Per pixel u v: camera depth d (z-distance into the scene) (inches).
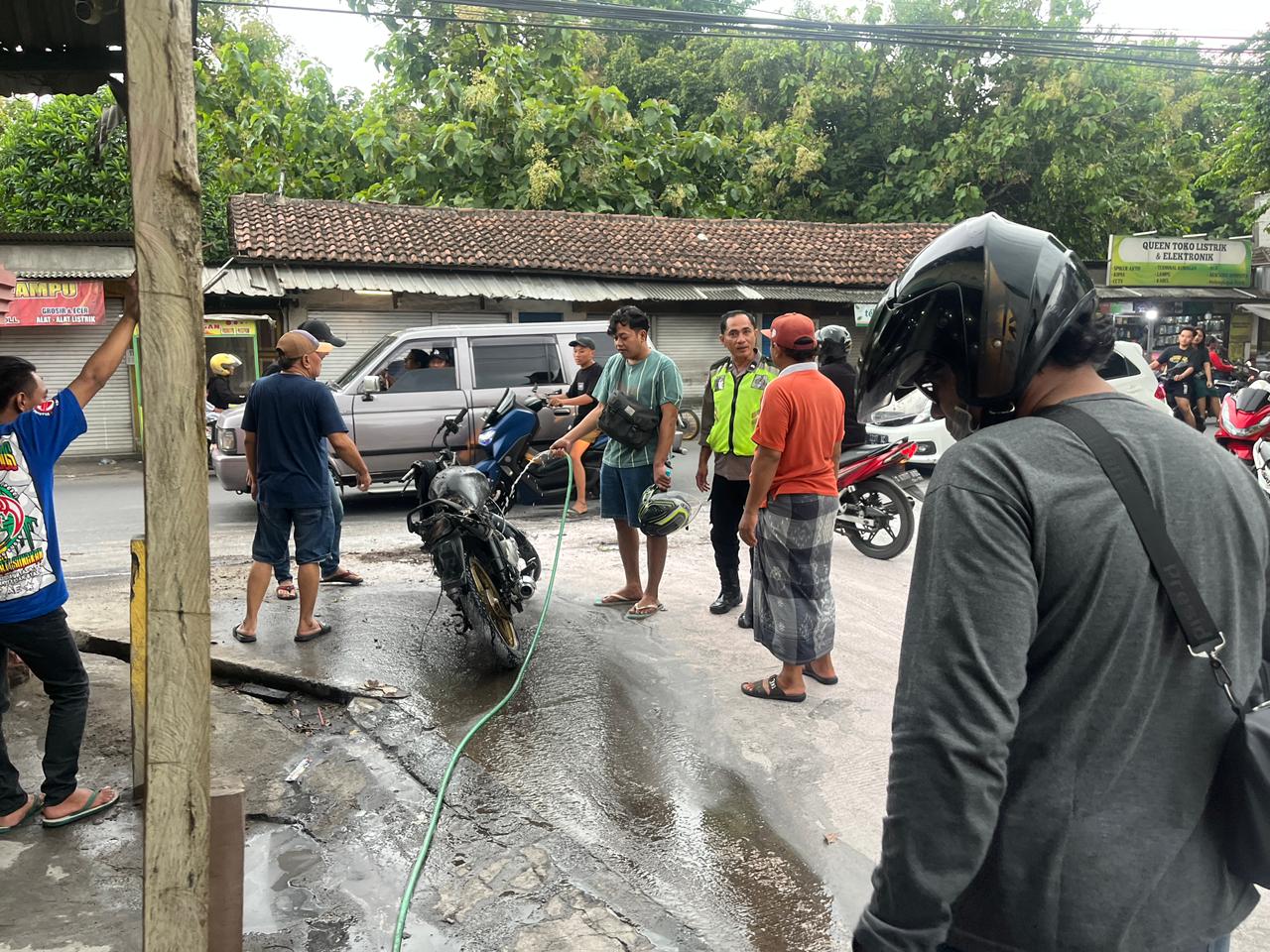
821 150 926.4
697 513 334.3
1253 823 44.6
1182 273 834.8
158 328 67.9
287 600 226.4
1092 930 44.2
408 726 153.5
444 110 864.3
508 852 117.0
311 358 190.4
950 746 42.9
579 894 107.5
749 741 148.5
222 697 166.1
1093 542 44.5
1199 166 969.5
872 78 948.6
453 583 178.7
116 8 109.7
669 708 160.9
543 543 290.2
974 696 43.2
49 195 658.2
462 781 135.4
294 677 169.9
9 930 100.5
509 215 711.1
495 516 191.8
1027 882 45.3
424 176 844.0
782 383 152.6
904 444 265.7
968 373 52.3
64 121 666.8
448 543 177.0
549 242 676.7
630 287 652.7
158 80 66.5
